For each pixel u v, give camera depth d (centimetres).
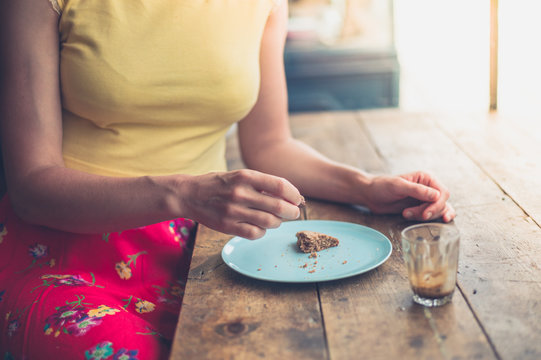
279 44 120
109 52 97
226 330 71
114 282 96
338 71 376
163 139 104
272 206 80
